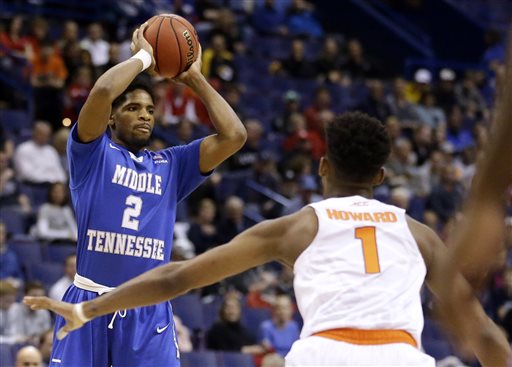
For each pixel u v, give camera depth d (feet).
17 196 86.33
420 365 23.20
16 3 123.95
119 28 124.88
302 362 23.35
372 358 23.25
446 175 103.65
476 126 121.90
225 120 36.27
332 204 24.97
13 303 66.74
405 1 155.22
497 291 85.56
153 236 35.19
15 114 101.96
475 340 18.02
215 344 72.08
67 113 100.01
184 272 24.02
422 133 114.01
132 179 35.17
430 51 149.69
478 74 139.44
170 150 36.91
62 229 82.43
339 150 25.31
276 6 138.41
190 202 92.94
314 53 135.44
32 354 54.03
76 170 34.88
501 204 12.76
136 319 34.35
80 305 24.13
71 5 126.93
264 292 82.28
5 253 75.61
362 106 119.44
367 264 24.09
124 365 34.27
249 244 24.39
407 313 23.80
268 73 125.90
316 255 24.34
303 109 123.44
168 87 106.01
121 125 36.09
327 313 23.70
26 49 108.17
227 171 100.17
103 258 34.55
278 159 108.88
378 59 146.82
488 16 160.97
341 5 148.05
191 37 35.81
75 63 107.04
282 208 94.79
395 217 24.89
